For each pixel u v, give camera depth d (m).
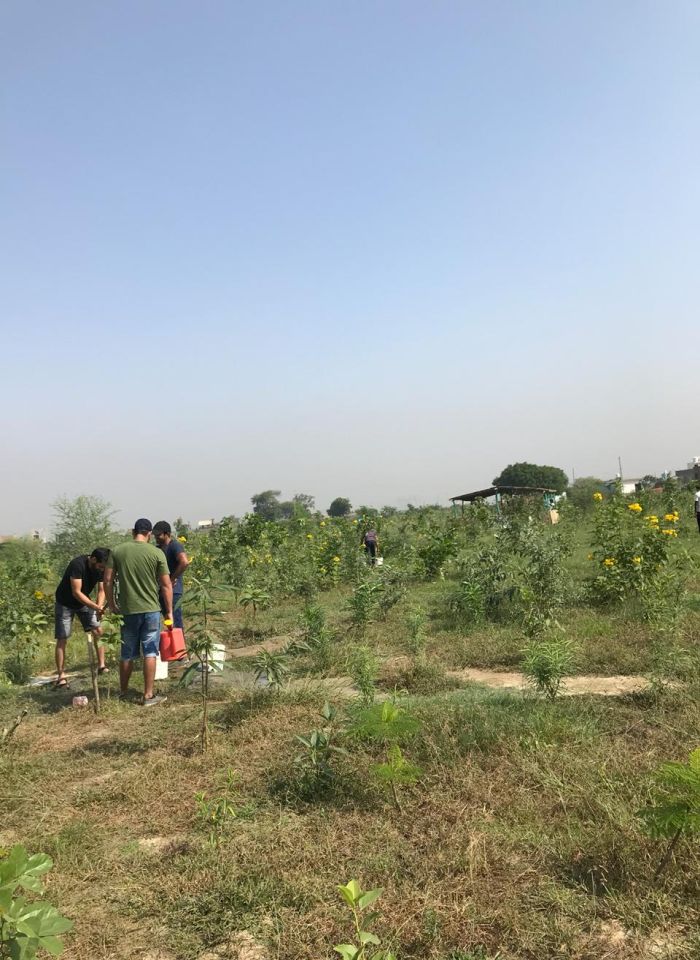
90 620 7.90
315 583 13.77
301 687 6.56
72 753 5.27
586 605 9.44
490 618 9.15
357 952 2.23
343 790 4.16
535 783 4.02
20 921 2.02
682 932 2.65
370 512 25.16
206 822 3.83
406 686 6.61
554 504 25.81
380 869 3.22
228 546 15.80
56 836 3.77
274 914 2.93
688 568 9.79
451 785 4.08
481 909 2.85
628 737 4.66
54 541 20.56
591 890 2.95
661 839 3.16
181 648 7.40
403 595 11.03
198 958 2.73
